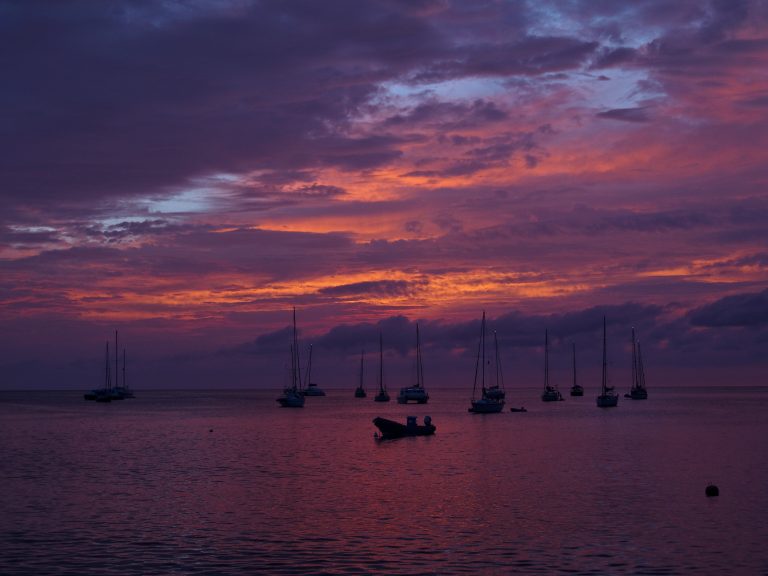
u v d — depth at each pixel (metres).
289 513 43.72
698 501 47.22
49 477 59.53
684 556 34.22
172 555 34.59
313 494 50.34
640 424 122.56
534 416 148.12
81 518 42.47
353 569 32.41
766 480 56.25
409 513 43.59
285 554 34.72
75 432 110.38
